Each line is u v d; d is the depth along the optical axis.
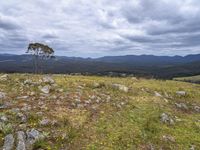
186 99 28.50
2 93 18.94
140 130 16.42
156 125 17.95
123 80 36.78
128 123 17.30
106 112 18.78
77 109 18.17
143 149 14.32
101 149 13.41
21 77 27.09
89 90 24.38
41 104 17.83
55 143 13.09
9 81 24.08
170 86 34.50
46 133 13.56
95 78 36.34
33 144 12.48
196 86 39.34
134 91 27.34
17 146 12.01
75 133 14.44
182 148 15.20
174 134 17.00
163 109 22.25
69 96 20.81
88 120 16.62
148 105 22.62
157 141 15.48
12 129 13.23
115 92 25.61
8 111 15.33
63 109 17.64
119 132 15.62
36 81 24.56
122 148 13.94
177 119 20.16
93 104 20.08
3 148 11.79
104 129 15.70
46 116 15.75
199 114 23.55
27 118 14.92
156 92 28.36
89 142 13.91
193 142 16.19
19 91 20.48
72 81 27.94
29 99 18.58
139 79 42.84
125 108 20.64
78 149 13.06
